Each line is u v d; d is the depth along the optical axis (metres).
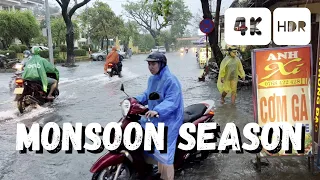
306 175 4.13
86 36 42.81
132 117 3.65
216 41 13.23
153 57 3.59
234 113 7.50
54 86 8.73
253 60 4.00
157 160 3.74
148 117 3.52
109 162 3.55
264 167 4.39
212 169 4.43
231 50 8.23
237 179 4.11
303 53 3.94
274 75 3.99
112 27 39.03
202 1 12.65
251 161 4.61
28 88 7.98
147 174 4.01
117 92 10.94
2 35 28.12
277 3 10.69
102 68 22.33
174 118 3.68
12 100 9.60
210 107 4.93
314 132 4.10
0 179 4.26
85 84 13.02
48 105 8.65
